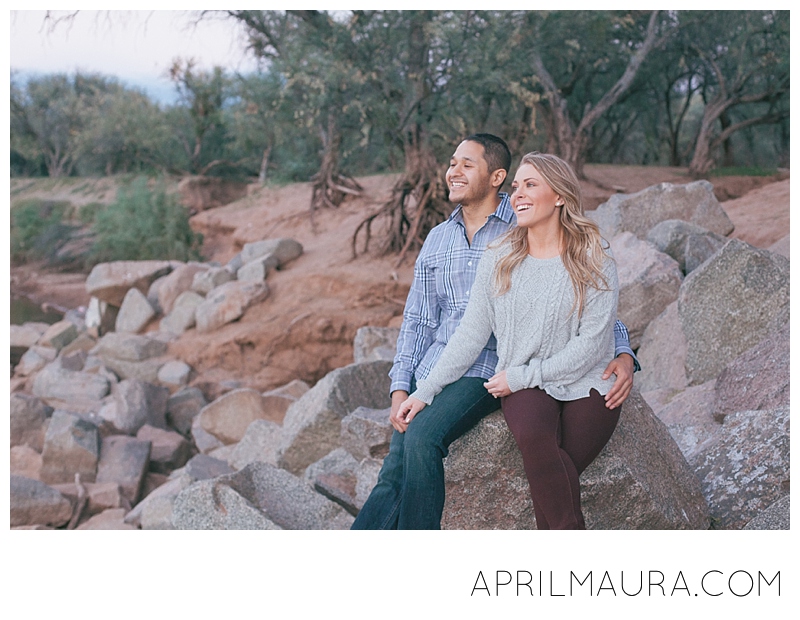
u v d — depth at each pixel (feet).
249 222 75.10
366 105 44.96
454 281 10.04
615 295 8.71
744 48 65.98
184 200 87.30
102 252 83.05
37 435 30.89
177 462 30.71
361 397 18.52
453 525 10.30
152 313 48.52
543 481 8.51
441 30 41.96
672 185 23.03
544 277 8.77
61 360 41.16
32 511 22.85
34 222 92.99
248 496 13.32
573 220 8.66
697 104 116.78
